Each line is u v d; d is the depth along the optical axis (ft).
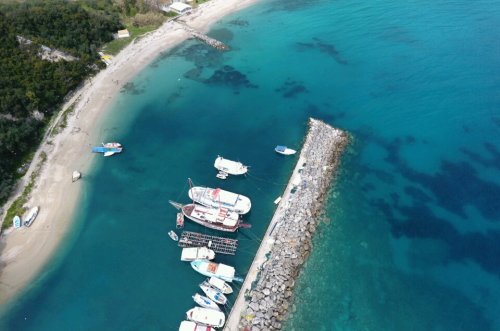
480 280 209.87
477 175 266.16
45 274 209.97
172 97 337.52
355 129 305.53
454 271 214.28
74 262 215.72
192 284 206.28
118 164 273.95
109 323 191.72
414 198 253.03
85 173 265.75
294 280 208.54
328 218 241.14
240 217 238.89
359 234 232.94
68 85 327.47
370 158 281.13
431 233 232.94
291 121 314.55
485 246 225.15
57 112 312.50
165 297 201.16
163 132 302.25
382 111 322.14
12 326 189.98
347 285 208.54
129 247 223.71
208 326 184.44
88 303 199.00
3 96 284.82
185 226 234.17
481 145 287.89
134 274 211.00
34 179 257.75
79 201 247.50
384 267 216.74
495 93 331.77
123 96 335.47
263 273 207.51
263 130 305.94
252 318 189.06
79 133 295.89
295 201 245.45
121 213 241.76
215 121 313.94
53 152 278.67
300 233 228.63
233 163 265.95
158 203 247.91
